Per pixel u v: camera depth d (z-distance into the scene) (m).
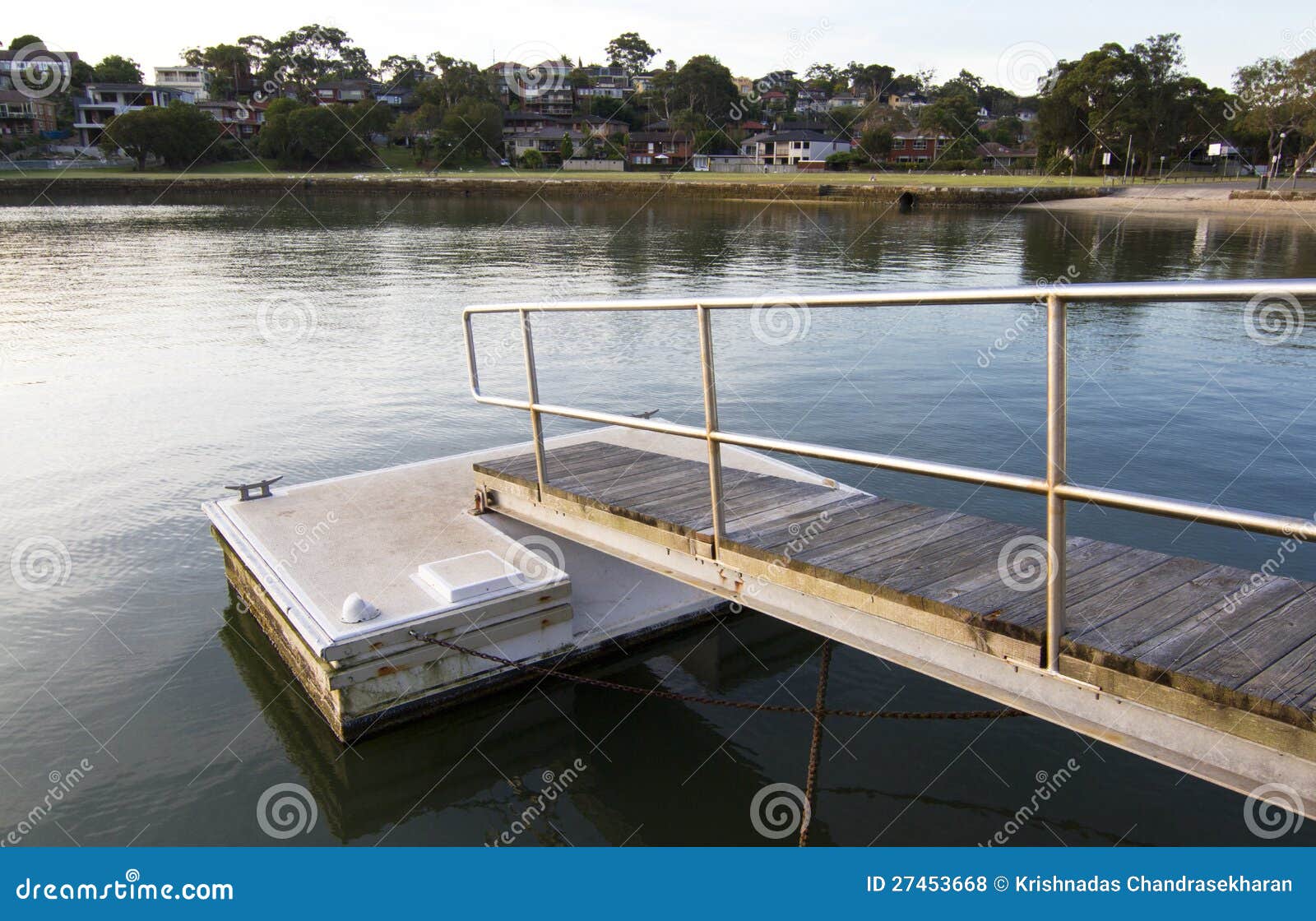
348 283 20.91
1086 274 21.53
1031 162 88.50
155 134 77.56
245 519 5.59
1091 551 3.27
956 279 20.75
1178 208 46.19
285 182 70.31
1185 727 2.35
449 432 9.24
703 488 4.45
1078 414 9.43
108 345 13.84
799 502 4.12
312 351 13.38
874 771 4.30
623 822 3.99
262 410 10.07
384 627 4.34
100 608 5.64
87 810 3.95
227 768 4.23
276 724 4.55
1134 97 65.44
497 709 4.74
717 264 24.55
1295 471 7.54
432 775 4.27
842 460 2.89
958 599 2.88
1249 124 59.12
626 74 136.62
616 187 65.31
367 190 70.00
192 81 112.81
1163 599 2.81
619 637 5.22
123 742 4.39
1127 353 12.49
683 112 92.94
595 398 10.52
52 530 6.80
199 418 9.77
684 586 5.57
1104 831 3.86
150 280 21.56
